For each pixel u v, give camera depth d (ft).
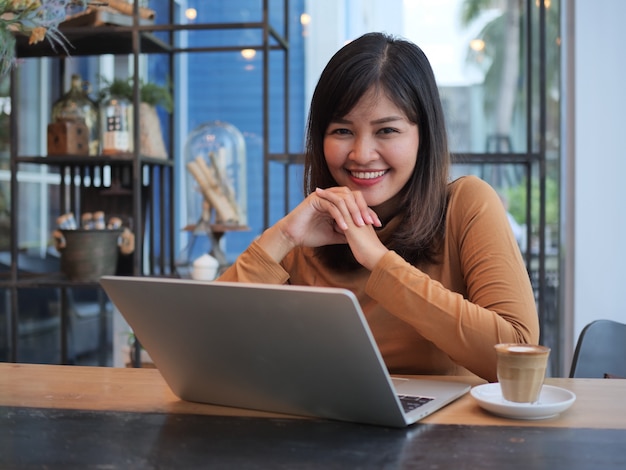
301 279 5.53
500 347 3.68
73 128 10.14
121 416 3.67
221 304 3.41
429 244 5.14
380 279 4.43
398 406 3.34
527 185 10.22
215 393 3.84
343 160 5.10
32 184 12.40
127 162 10.20
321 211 4.86
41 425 3.51
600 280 10.26
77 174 11.78
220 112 11.93
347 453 3.07
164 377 3.97
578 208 10.26
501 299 4.53
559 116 10.57
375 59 4.94
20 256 12.28
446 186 5.24
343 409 3.51
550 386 3.96
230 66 11.87
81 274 9.89
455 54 10.95
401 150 4.98
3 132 12.23
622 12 10.10
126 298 3.73
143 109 10.46
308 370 3.42
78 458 3.04
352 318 3.13
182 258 10.10
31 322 12.29
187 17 11.83
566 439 3.24
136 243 9.77
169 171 11.25
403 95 4.94
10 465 2.96
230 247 11.85
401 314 4.38
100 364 12.14
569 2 10.28
